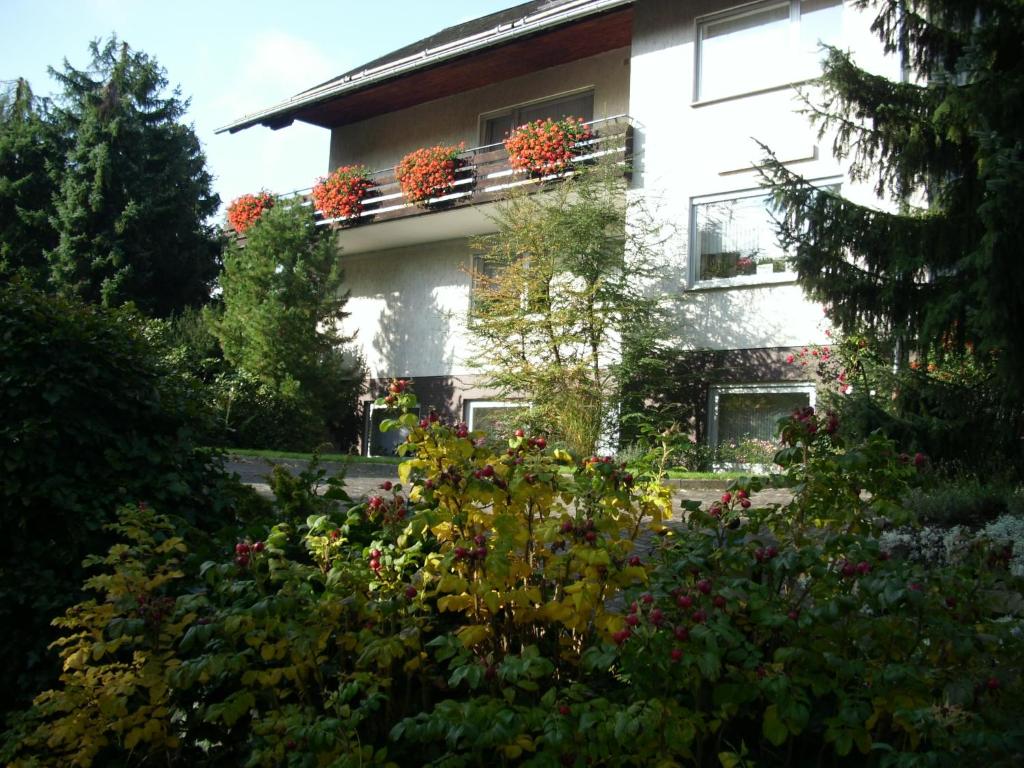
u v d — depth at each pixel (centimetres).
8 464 429
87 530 446
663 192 1535
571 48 1748
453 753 255
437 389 1958
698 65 1529
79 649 305
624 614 276
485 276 1603
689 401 1473
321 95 2009
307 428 1838
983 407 782
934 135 824
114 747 328
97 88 2755
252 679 278
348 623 306
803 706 235
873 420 788
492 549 286
